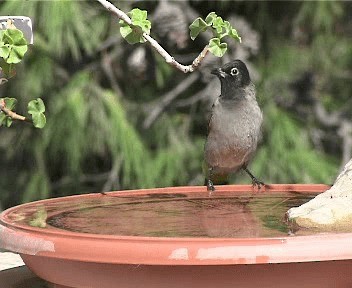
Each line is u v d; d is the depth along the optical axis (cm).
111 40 1183
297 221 409
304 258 331
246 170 798
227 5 1244
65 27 1083
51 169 1205
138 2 1205
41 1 1070
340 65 1254
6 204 1214
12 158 1210
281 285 345
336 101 1295
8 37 430
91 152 1165
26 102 1112
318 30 1220
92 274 354
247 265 338
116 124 1120
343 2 1247
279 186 573
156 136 1204
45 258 366
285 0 1224
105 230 395
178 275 341
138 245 335
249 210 474
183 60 1241
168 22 1191
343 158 1251
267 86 1187
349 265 349
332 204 417
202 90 1249
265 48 1216
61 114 1105
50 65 1106
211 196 541
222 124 771
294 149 1141
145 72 1234
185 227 404
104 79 1226
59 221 427
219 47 439
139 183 1129
